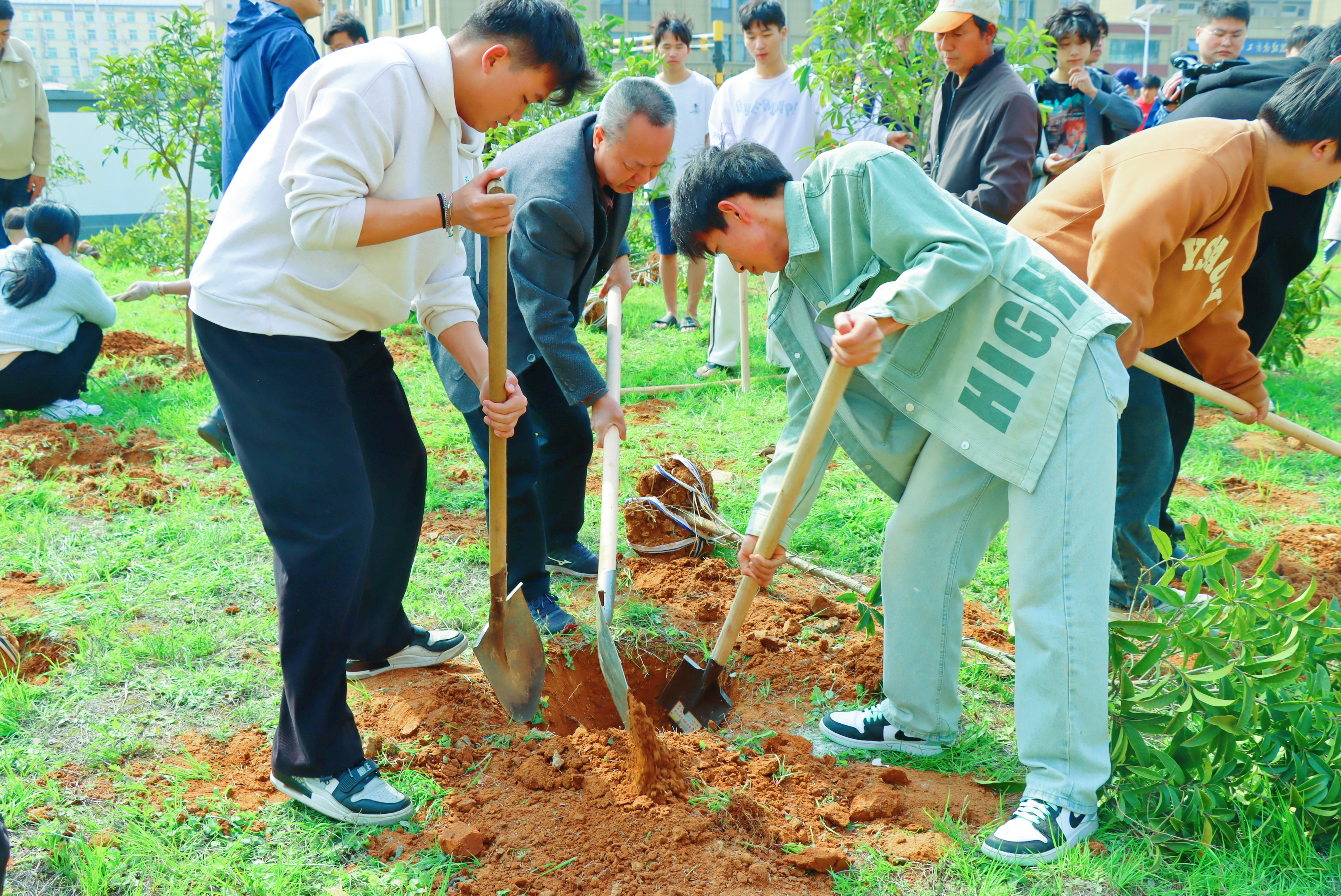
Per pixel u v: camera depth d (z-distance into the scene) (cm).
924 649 270
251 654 321
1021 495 237
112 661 308
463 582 380
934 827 247
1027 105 450
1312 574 396
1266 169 277
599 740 276
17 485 443
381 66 221
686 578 388
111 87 725
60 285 521
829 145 607
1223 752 245
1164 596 257
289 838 239
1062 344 229
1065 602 231
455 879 228
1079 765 235
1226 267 299
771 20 638
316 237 218
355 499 238
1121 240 256
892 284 222
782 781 265
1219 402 336
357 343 258
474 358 275
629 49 750
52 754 266
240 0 465
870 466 269
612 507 290
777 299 263
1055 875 227
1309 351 748
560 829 241
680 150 752
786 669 325
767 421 568
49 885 223
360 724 287
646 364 696
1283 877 227
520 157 319
